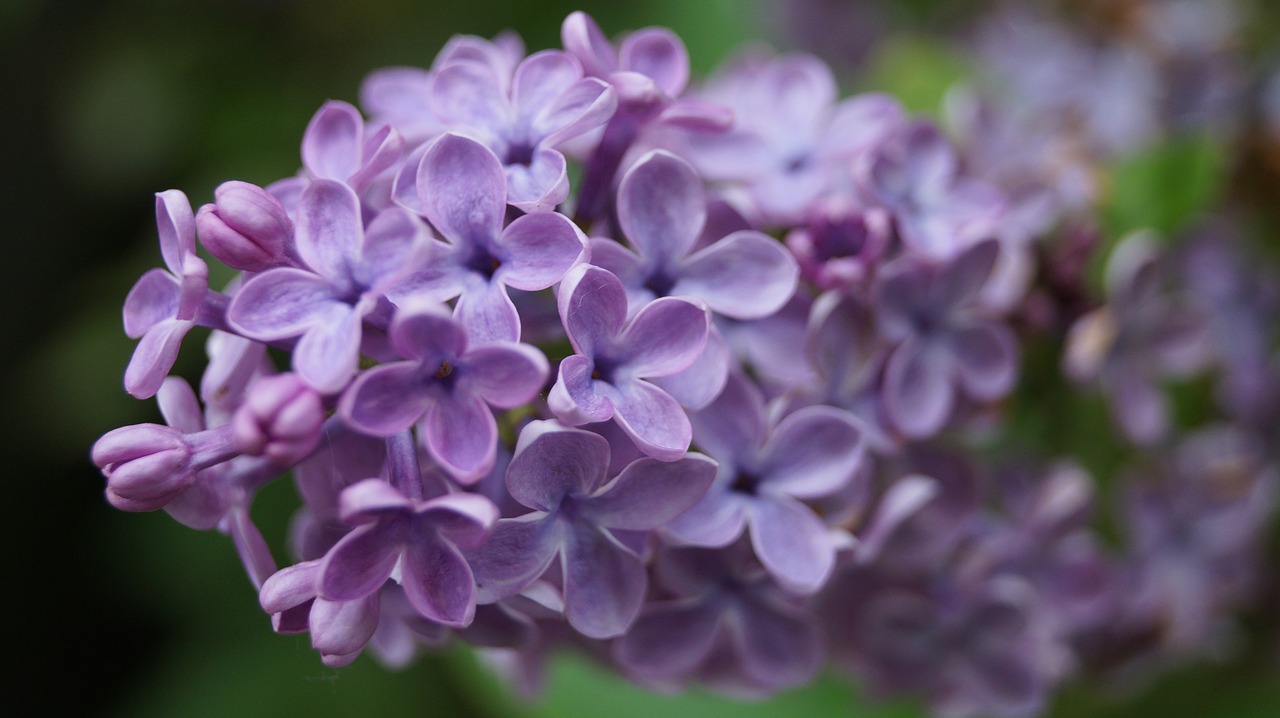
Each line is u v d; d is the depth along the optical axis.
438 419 0.24
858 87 0.40
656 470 0.25
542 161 0.26
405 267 0.24
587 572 0.25
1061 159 0.33
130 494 0.25
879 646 0.30
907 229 0.28
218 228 0.25
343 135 0.26
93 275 0.49
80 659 0.48
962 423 0.29
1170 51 0.38
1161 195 0.34
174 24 0.45
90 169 0.47
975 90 0.35
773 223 0.28
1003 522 0.31
